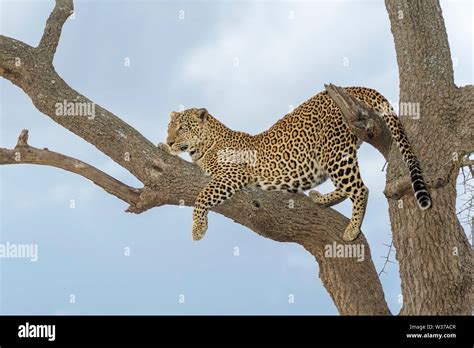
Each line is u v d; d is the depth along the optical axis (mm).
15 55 10898
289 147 10711
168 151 11359
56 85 10953
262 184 10812
